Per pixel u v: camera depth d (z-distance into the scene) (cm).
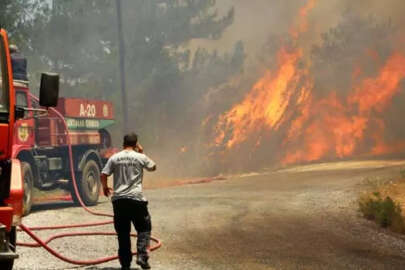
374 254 1109
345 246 1175
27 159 1702
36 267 971
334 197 1888
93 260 1030
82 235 1289
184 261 1020
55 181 1834
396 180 2155
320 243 1200
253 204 1794
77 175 1892
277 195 2006
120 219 941
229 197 1986
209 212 1636
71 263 999
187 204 1819
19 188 862
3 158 847
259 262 1016
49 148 1789
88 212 1700
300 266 988
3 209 812
